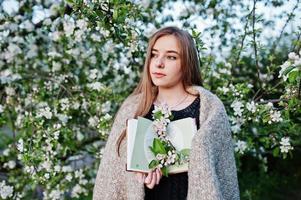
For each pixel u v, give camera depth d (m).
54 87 2.96
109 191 1.84
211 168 1.62
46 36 3.13
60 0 2.87
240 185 4.08
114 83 3.14
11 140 3.03
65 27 2.73
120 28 2.29
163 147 1.66
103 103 2.75
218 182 1.63
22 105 2.99
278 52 3.19
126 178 1.79
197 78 1.87
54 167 2.57
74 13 2.35
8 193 2.62
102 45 2.92
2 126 3.01
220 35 3.05
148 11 2.73
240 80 3.16
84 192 2.93
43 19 3.00
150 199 1.75
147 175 1.69
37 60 3.17
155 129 1.71
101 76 2.94
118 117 1.91
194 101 1.81
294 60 2.10
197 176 1.62
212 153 1.65
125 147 1.83
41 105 2.85
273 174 4.45
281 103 2.28
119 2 2.18
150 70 1.81
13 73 3.06
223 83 2.74
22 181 2.91
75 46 2.96
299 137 2.83
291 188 4.53
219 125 1.71
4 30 2.96
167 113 1.71
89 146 3.05
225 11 2.98
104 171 1.87
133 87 3.18
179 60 1.79
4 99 3.09
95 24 2.38
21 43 3.11
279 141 2.55
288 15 2.69
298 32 2.49
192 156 1.64
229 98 2.55
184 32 1.82
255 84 3.45
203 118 1.74
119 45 2.80
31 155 2.46
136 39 2.41
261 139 2.60
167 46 1.78
